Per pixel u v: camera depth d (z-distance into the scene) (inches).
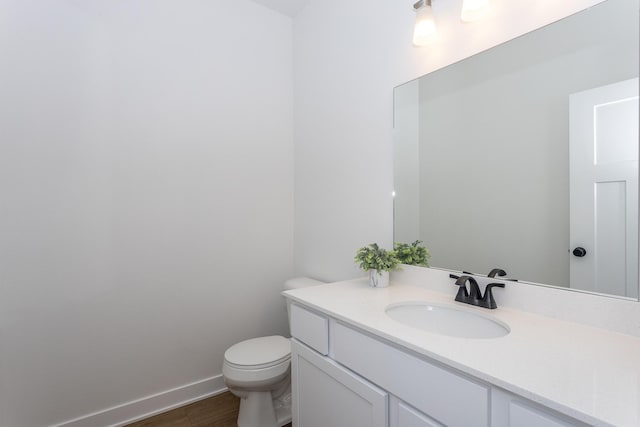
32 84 58.0
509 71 44.1
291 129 91.3
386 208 62.4
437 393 30.5
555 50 39.6
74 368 61.7
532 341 32.3
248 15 84.0
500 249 45.1
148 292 69.5
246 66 83.6
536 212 41.4
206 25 77.4
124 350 66.8
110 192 65.2
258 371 59.0
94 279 63.6
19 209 57.0
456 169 50.8
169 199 72.0
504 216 44.8
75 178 61.8
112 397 65.4
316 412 47.9
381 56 63.1
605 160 35.6
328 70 77.4
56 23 60.2
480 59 47.4
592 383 24.2
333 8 75.8
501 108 45.1
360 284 59.2
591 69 36.6
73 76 61.6
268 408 63.3
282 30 90.1
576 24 37.8
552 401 22.0
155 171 70.3
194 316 75.4
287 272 90.3
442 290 52.1
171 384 72.3
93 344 63.6
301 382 51.5
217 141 78.7
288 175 91.0
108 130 65.0
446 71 51.9
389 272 60.3
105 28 64.9
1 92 55.6
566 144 38.8
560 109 39.3
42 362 58.9
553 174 39.9
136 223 68.1
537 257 41.2
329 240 77.4
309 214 84.6
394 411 35.4
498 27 45.3
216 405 73.2
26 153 57.5
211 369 77.6
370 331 37.1
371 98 65.4
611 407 21.1
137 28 68.4
